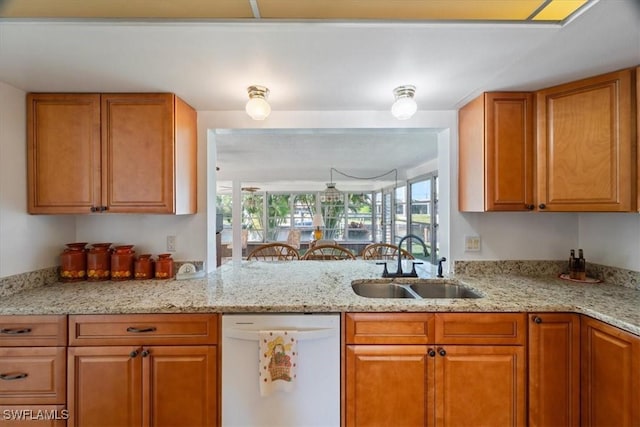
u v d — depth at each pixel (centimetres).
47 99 175
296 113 210
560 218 210
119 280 196
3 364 143
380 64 145
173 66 146
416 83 166
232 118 212
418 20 113
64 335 144
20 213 171
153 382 145
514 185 176
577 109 161
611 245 187
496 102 178
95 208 176
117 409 145
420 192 501
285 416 145
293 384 142
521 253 211
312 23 113
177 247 212
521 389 144
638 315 131
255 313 147
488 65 146
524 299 153
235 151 377
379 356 145
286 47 130
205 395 146
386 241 732
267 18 112
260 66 147
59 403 144
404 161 447
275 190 864
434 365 145
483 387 145
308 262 266
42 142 175
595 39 124
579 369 143
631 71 146
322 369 145
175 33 119
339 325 147
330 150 370
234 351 146
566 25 114
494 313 146
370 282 200
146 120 177
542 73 154
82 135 176
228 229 859
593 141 156
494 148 178
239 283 189
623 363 124
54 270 192
